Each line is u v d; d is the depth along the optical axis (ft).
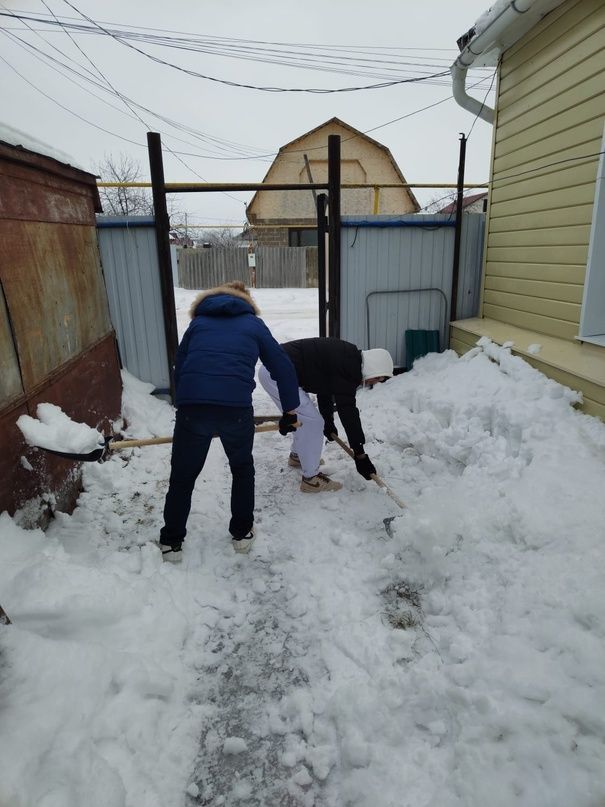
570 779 4.56
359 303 17.97
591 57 12.37
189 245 86.94
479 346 15.06
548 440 10.18
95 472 10.90
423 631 6.95
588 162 12.66
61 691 5.23
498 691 5.56
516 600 6.77
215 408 7.82
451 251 18.01
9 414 7.73
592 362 11.57
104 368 13.00
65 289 10.75
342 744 5.43
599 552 7.06
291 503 10.66
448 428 12.51
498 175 16.93
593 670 5.39
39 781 4.38
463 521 8.34
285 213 78.07
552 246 14.23
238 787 5.19
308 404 10.37
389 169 77.10
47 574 6.51
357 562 8.47
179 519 8.38
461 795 4.76
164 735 5.63
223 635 7.16
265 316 34.76
